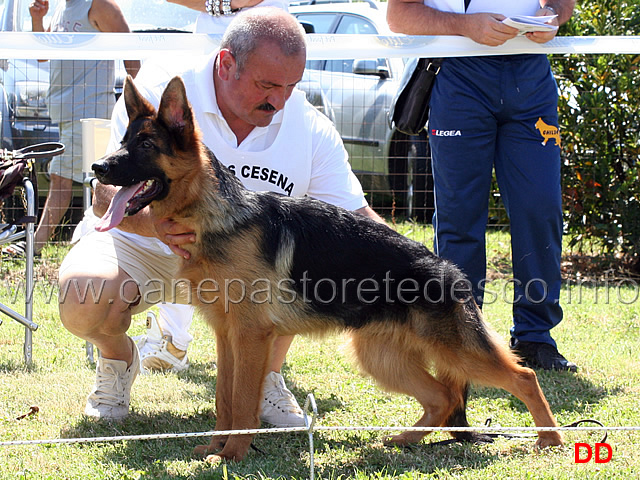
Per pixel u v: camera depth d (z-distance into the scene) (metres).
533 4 5.21
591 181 8.52
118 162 3.35
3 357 5.26
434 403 3.93
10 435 3.72
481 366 3.72
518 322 5.27
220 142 4.07
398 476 3.22
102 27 7.77
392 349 3.98
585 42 5.41
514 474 3.21
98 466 3.30
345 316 3.76
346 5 9.75
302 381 4.91
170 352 5.12
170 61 4.18
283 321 3.66
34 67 8.27
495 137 5.15
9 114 8.25
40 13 8.30
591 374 4.95
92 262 3.88
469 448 3.64
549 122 5.05
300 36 3.81
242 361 3.52
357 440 3.84
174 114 3.45
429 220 9.77
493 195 9.16
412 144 9.60
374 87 9.49
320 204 3.84
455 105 5.05
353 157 9.55
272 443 3.76
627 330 6.24
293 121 4.20
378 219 4.51
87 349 5.29
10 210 7.71
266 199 3.72
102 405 4.07
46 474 3.18
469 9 5.15
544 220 5.07
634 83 8.32
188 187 3.50
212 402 4.44
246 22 3.75
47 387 4.56
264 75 3.72
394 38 5.21
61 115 8.12
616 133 8.49
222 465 3.31
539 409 3.67
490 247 9.36
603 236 8.66
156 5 9.05
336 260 3.67
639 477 3.10
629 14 8.35
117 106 4.10
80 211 8.81
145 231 3.74
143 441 3.69
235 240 3.50
